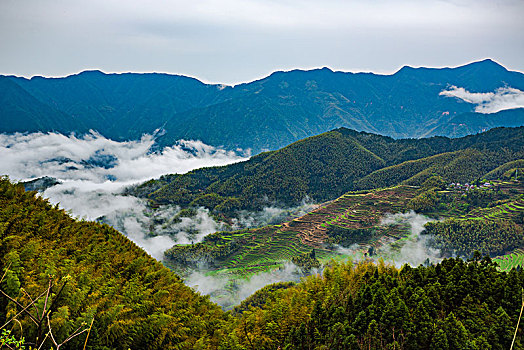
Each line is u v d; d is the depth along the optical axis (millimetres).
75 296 24172
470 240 163125
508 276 47344
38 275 25391
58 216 44938
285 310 44438
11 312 19281
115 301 29531
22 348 10352
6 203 39312
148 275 40688
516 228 165250
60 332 20156
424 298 43438
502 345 37594
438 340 36781
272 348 39938
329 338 40000
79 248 39250
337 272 60375
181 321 35125
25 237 32625
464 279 47719
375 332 39375
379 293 45750
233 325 41906
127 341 26500
